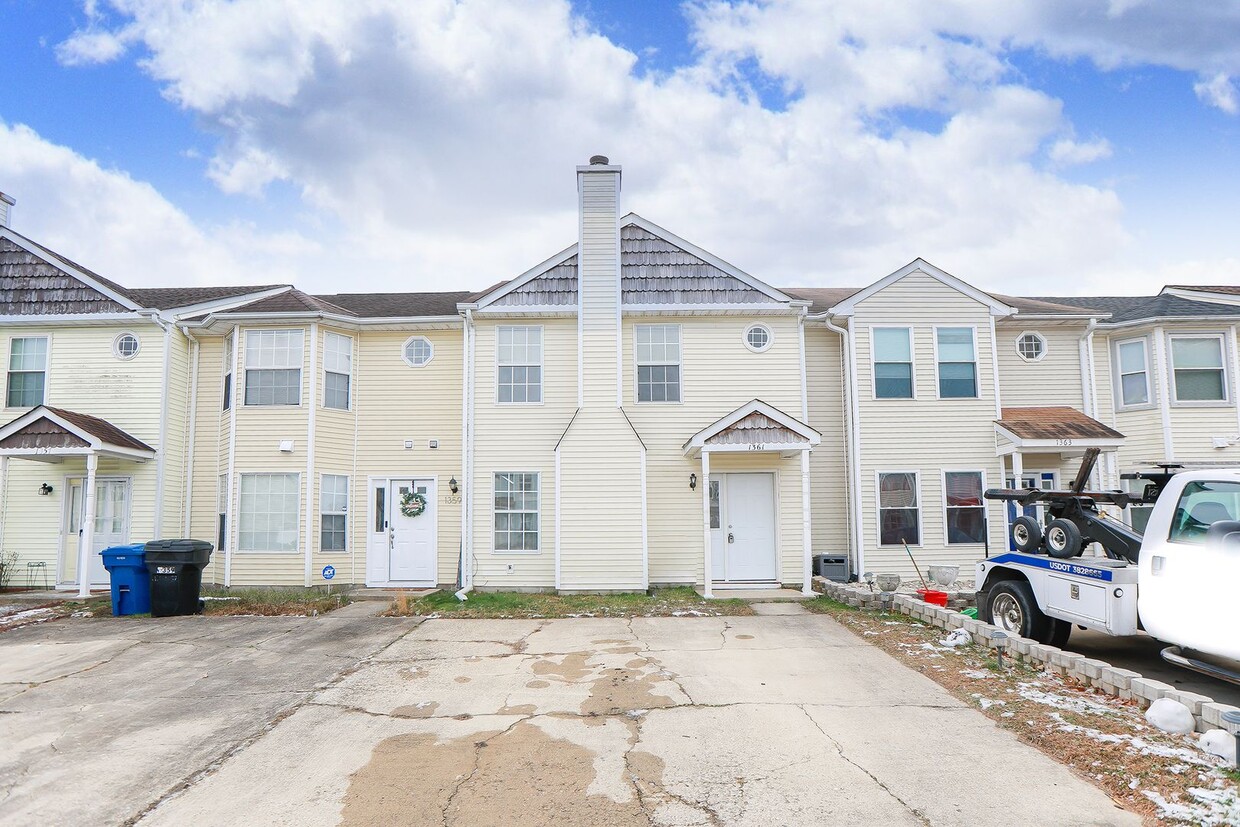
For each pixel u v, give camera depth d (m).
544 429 14.35
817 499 14.93
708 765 5.35
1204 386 14.89
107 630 10.20
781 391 14.57
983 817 4.51
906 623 10.18
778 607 11.73
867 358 14.70
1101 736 5.62
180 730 6.18
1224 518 6.71
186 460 14.95
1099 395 15.58
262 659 8.49
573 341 14.56
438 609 11.58
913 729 6.01
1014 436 13.80
